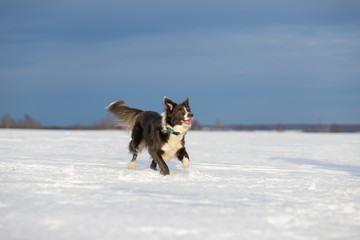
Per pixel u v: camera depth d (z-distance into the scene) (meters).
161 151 11.51
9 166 11.09
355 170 13.05
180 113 11.19
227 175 10.61
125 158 16.14
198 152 20.38
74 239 4.59
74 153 17.70
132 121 13.81
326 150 23.02
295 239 4.81
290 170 12.59
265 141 33.56
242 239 4.73
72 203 6.31
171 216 5.64
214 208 6.21
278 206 6.54
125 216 5.57
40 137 32.91
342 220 5.73
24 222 5.22
